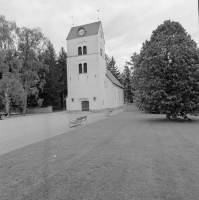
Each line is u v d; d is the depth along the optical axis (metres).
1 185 4.27
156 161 5.50
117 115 23.88
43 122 19.12
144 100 15.63
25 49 32.16
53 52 48.59
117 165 5.25
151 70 14.68
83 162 5.60
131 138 8.90
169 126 12.45
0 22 28.25
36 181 4.40
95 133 10.64
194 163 5.28
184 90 13.79
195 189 3.81
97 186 4.03
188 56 13.84
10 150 7.67
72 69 34.69
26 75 31.59
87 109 34.62
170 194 3.63
